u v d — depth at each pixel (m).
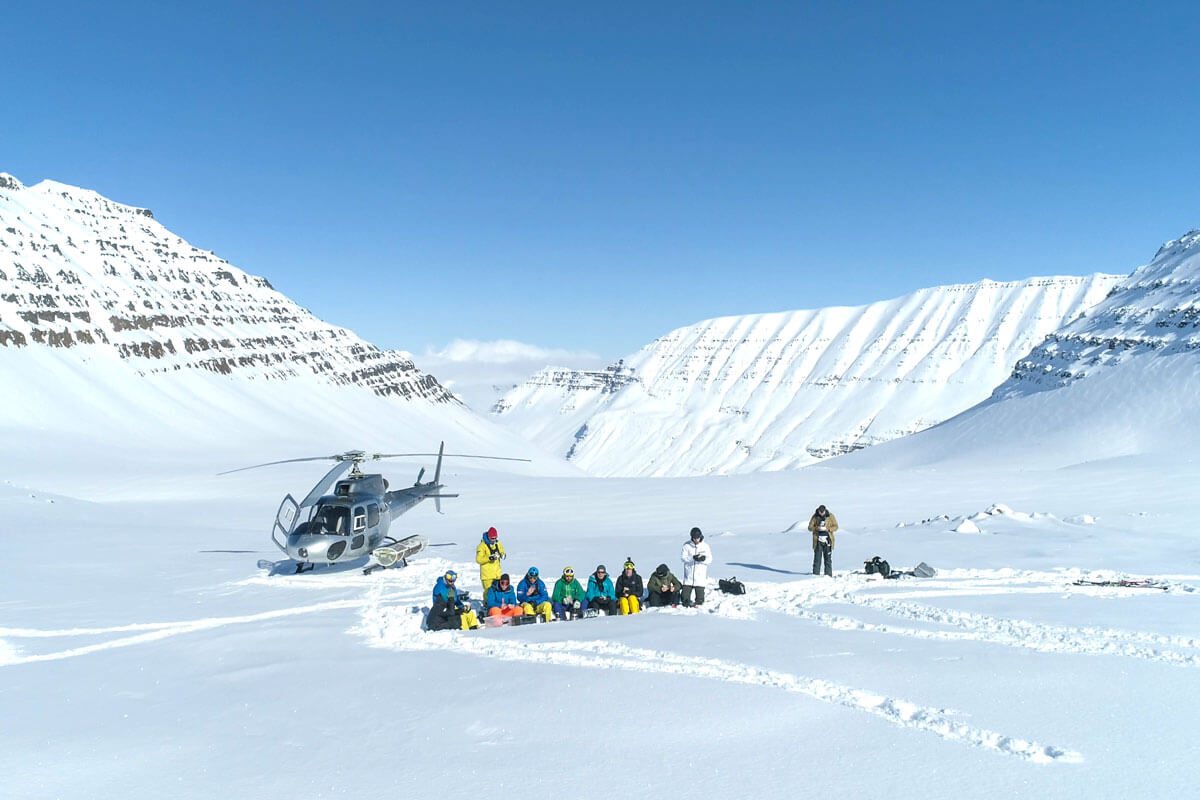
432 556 24.45
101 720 7.82
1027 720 6.75
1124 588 15.13
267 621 13.58
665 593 14.40
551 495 62.31
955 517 32.25
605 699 7.67
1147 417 103.62
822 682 8.08
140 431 146.75
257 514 48.62
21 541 26.84
